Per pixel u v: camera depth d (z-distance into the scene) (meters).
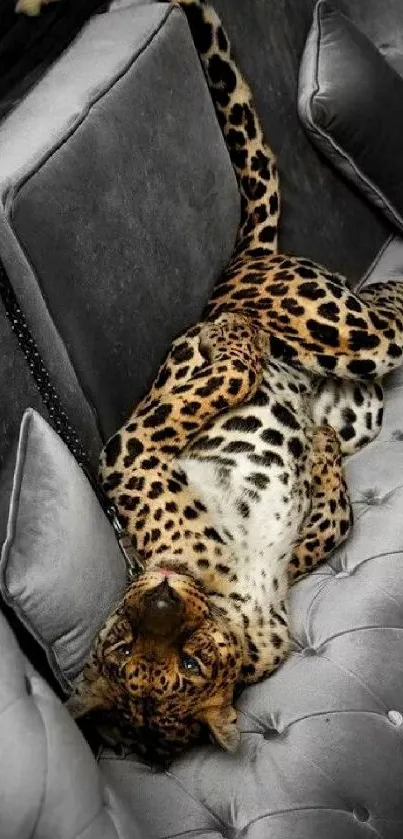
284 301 1.54
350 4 1.92
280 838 1.15
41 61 1.67
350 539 1.46
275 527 1.45
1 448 1.25
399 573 1.39
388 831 1.19
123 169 1.39
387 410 1.63
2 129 1.38
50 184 1.29
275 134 1.72
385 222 1.94
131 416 1.45
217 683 1.26
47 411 1.33
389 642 1.32
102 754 1.29
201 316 1.57
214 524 1.42
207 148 1.55
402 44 1.95
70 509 1.20
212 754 1.26
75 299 1.32
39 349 1.32
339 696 1.27
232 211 1.62
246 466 1.46
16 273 1.27
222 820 1.18
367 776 1.21
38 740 1.01
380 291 1.68
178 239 1.49
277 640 1.37
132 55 1.45
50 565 1.17
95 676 1.26
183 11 1.54
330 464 1.50
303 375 1.58
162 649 1.22
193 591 1.31
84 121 1.36
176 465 1.44
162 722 1.23
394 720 1.26
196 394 1.42
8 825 0.97
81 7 1.71
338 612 1.36
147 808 1.20
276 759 1.22
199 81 1.54
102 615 1.26
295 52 1.77
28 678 1.07
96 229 1.35
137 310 1.42
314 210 1.79
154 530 1.39
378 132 1.77
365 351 1.54
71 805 1.01
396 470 1.53
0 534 1.17
